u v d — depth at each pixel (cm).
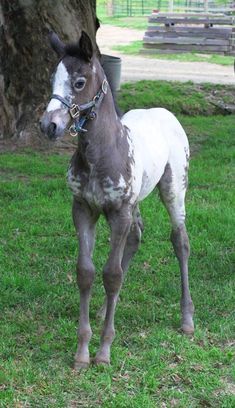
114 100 525
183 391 510
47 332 590
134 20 3834
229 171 1116
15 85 1258
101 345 543
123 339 583
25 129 1248
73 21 1261
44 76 1248
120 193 516
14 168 1100
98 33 3309
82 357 536
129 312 628
